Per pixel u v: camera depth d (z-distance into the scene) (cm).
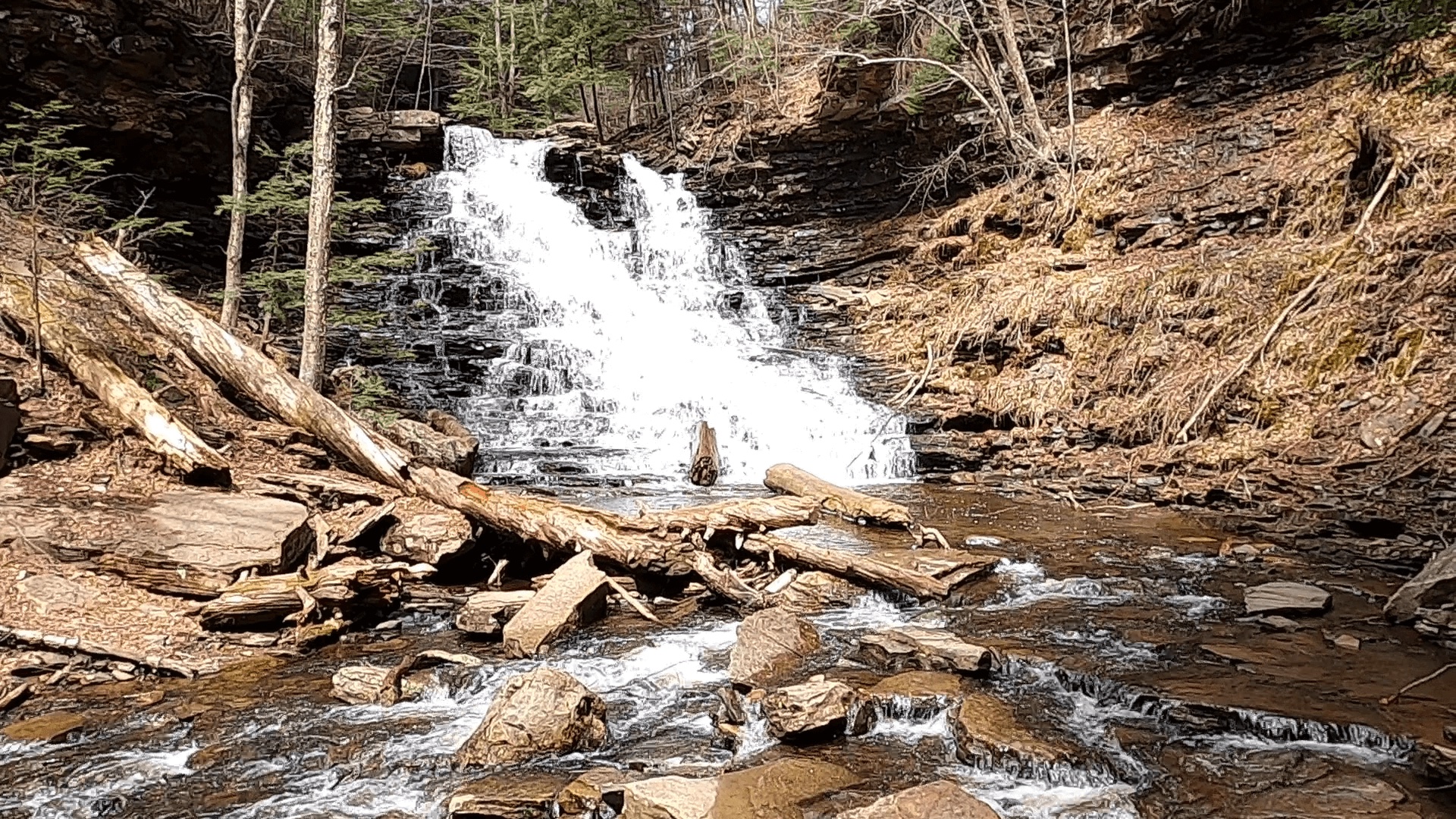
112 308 1017
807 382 1555
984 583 754
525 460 1189
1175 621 648
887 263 1966
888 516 937
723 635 664
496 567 770
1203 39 1597
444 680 572
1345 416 1011
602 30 2756
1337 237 1230
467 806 412
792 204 2173
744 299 1928
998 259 1716
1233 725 474
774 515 877
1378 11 1226
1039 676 552
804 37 2150
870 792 421
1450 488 832
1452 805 388
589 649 632
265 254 1566
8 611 598
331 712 532
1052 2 1791
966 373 1493
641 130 2775
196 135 1465
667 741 491
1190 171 1530
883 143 2038
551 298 1764
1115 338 1345
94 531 672
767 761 455
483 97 2739
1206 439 1123
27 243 1071
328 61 1023
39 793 439
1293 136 1445
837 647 617
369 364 1391
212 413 925
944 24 1688
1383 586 722
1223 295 1258
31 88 1243
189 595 653
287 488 801
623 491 1099
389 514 778
